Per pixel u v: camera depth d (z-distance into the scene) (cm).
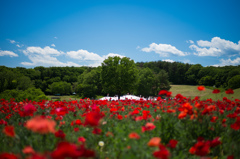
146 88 6831
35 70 10606
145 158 233
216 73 10144
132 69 5119
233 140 375
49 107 692
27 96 2025
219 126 407
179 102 576
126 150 253
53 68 10925
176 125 409
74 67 12056
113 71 4972
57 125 438
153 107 646
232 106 611
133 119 427
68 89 10012
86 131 371
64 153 154
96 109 434
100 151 307
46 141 310
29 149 197
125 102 791
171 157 274
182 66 12362
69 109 530
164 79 8144
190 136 375
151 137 339
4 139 368
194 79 11631
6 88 5619
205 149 234
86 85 7438
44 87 10269
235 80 6619
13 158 175
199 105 389
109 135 350
